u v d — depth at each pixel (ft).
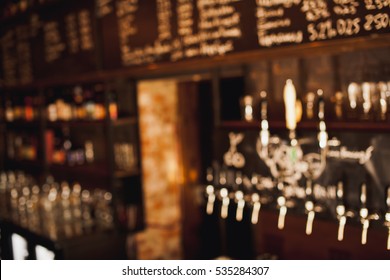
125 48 12.03
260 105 9.82
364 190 7.82
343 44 7.69
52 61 14.92
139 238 13.33
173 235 13.62
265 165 9.59
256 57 9.14
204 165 12.49
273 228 10.11
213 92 10.34
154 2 11.03
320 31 7.99
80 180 16.14
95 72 13.16
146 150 13.33
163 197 13.60
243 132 9.91
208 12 9.80
